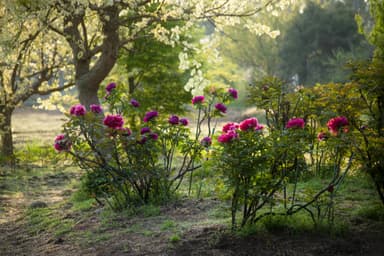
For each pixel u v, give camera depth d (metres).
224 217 5.29
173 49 13.97
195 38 14.45
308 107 6.27
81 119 5.70
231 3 9.39
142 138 6.02
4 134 13.90
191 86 8.63
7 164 13.06
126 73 14.88
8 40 9.43
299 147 4.46
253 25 9.59
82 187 7.70
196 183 7.65
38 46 13.18
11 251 5.21
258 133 4.51
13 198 8.58
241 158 4.36
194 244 4.44
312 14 30.58
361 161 5.03
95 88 10.82
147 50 13.98
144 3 9.71
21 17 8.80
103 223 5.61
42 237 5.61
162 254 4.30
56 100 15.84
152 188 6.45
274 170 4.69
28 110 38.81
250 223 4.67
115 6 9.53
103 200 7.00
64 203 7.50
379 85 4.96
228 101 6.44
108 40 10.17
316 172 7.51
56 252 4.86
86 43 10.68
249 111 32.31
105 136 5.78
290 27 30.80
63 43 13.02
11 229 6.28
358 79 5.07
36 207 7.41
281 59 31.05
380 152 4.73
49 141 18.58
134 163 6.18
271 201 4.52
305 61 30.81
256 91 7.60
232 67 22.16
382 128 5.20
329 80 26.34
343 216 4.99
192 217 5.46
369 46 25.67
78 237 5.27
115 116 5.64
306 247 4.16
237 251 4.20
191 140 6.51
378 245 4.13
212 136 6.31
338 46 29.41
